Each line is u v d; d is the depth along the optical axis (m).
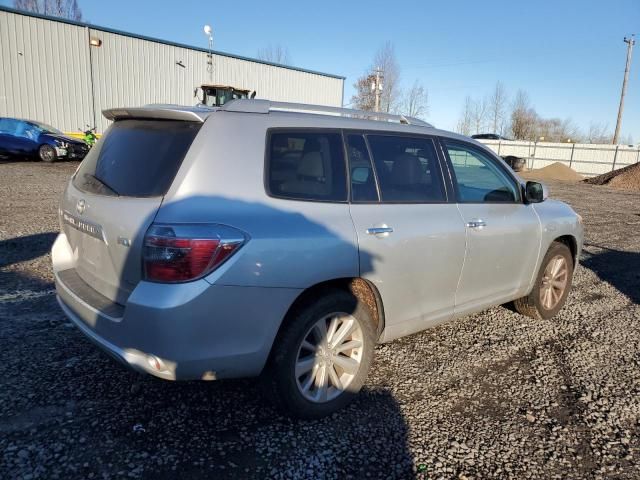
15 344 3.79
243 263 2.54
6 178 14.10
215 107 2.97
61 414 2.93
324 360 3.00
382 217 3.20
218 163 2.67
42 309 4.52
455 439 2.91
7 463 2.48
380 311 3.28
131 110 3.04
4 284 5.17
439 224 3.52
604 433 3.06
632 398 3.49
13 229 7.70
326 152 3.10
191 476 2.47
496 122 58.62
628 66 39.09
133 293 2.48
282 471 2.55
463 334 4.50
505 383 3.62
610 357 4.17
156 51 26.42
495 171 4.27
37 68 22.41
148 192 2.63
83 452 2.60
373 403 3.25
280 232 2.69
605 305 5.59
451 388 3.51
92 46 23.95
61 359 3.59
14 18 21.50
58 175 15.45
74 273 3.27
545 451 2.85
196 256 2.44
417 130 3.72
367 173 3.27
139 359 2.53
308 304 2.86
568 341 4.46
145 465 2.53
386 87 47.50
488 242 3.91
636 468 2.74
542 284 4.79
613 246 9.16
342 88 37.09
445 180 3.77
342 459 2.67
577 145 35.44
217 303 2.49
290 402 2.85
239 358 2.63
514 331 4.62
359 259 3.00
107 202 2.79
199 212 2.52
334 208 3.01
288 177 2.89
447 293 3.70
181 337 2.44
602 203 16.70
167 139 2.79
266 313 2.66
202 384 3.35
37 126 19.58
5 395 3.09
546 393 3.51
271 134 2.91
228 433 2.83
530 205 4.53
